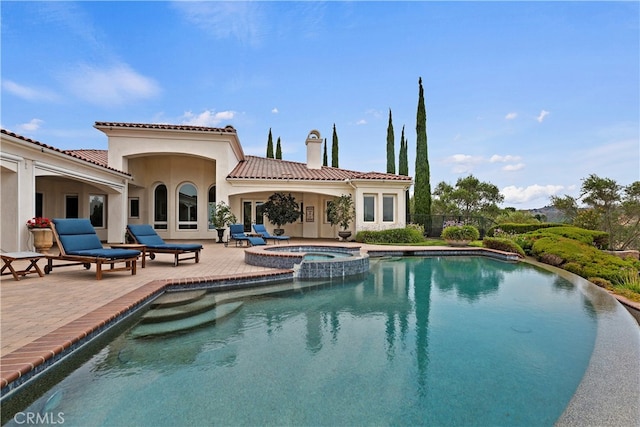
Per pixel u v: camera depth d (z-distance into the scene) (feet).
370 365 11.77
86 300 17.06
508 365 11.84
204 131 59.06
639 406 8.15
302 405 9.12
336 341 14.12
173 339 14.10
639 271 36.58
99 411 8.67
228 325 16.16
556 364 11.90
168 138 59.11
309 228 74.49
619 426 7.37
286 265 30.09
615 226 66.49
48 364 10.44
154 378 10.59
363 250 45.98
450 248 48.98
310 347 13.41
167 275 25.16
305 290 24.64
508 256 42.68
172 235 67.82
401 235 61.11
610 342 12.67
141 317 17.10
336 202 63.62
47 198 58.39
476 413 8.84
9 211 32.40
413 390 10.03
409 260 42.88
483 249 48.55
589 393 8.75
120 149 57.26
